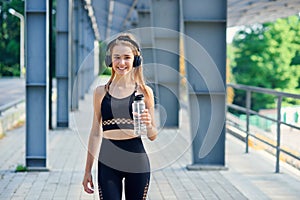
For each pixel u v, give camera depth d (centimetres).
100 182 387
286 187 702
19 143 1102
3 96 2641
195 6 788
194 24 792
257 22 2086
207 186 705
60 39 1348
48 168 795
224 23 789
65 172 788
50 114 1295
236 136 1177
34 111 798
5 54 5238
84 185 406
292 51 3762
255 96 3634
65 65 1343
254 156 934
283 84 3756
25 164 814
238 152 976
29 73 792
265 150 997
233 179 748
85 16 2412
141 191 389
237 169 817
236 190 683
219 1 785
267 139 1089
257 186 705
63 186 700
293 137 1081
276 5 1420
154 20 1221
